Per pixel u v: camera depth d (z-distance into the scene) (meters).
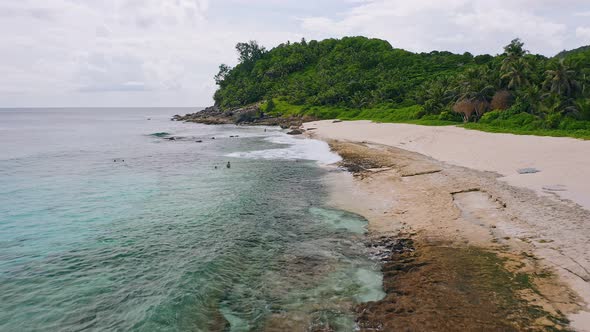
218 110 137.12
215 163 35.88
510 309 9.61
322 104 99.81
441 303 10.14
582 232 13.38
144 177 29.52
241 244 15.42
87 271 13.25
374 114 77.50
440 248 13.61
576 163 24.36
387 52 129.50
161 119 168.00
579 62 67.44
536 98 50.31
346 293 11.26
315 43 159.62
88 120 159.00
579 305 9.49
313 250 14.56
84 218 19.08
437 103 65.44
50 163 36.78
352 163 32.62
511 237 13.80
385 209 18.86
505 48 60.31
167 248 15.18
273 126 90.88
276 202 21.58
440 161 30.36
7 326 10.12
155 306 10.88
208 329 9.81
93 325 10.15
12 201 22.34
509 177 22.69
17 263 13.92
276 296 11.30
